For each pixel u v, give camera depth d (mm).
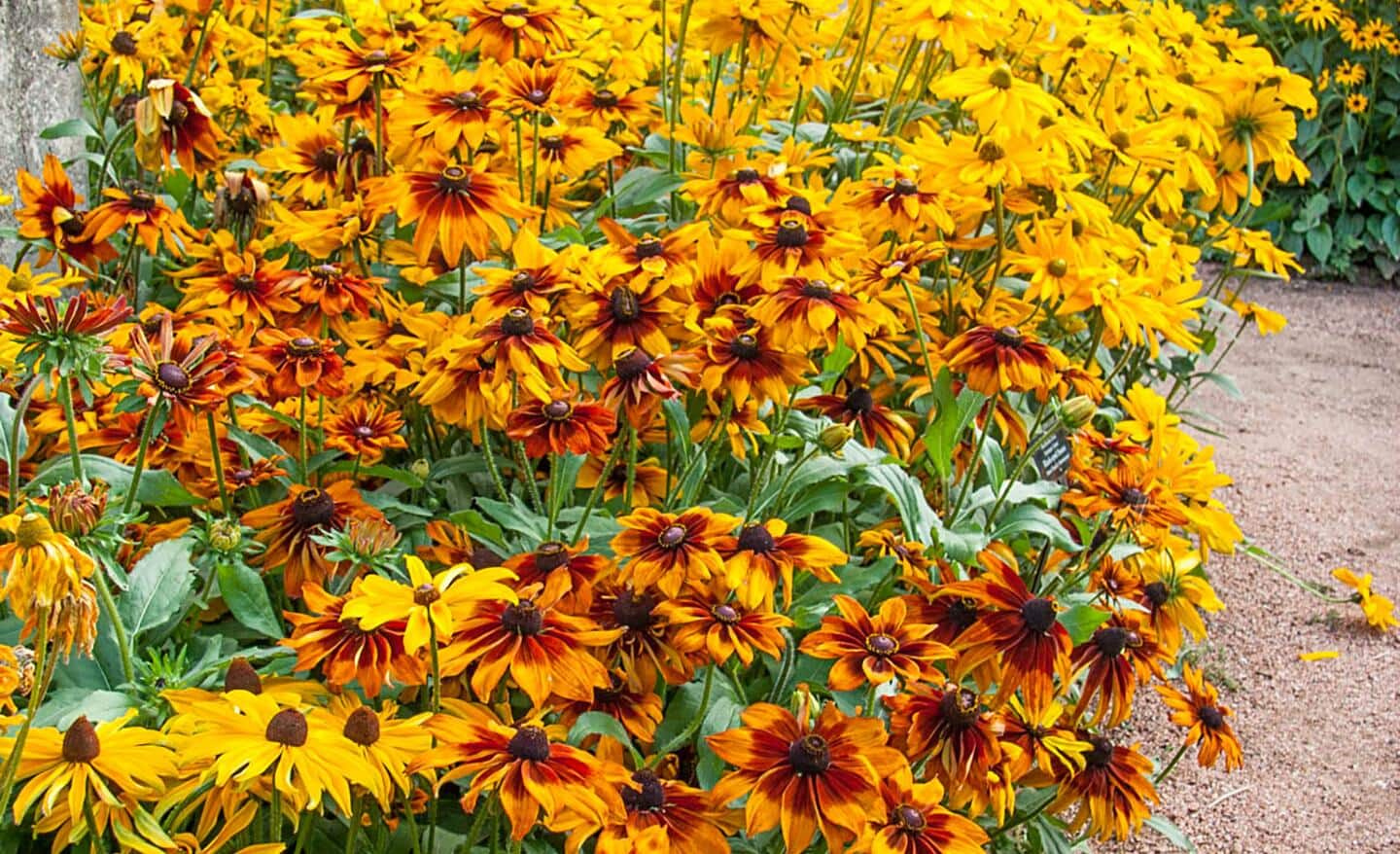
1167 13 2375
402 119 1755
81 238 1798
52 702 1419
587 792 1361
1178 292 1982
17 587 1269
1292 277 5461
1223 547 1897
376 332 1790
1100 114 2270
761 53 2146
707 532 1510
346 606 1365
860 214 1859
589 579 1526
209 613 1621
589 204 2098
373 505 1649
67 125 1923
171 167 1913
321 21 2205
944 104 2545
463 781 1482
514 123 1861
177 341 1552
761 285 1668
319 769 1304
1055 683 1677
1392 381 4398
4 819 1388
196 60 2088
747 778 1415
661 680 1627
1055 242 1889
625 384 1572
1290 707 2648
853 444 1747
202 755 1296
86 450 1684
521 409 1561
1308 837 2279
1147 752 2449
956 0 2020
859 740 1441
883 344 1832
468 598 1384
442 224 1647
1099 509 1802
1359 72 5215
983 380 1688
